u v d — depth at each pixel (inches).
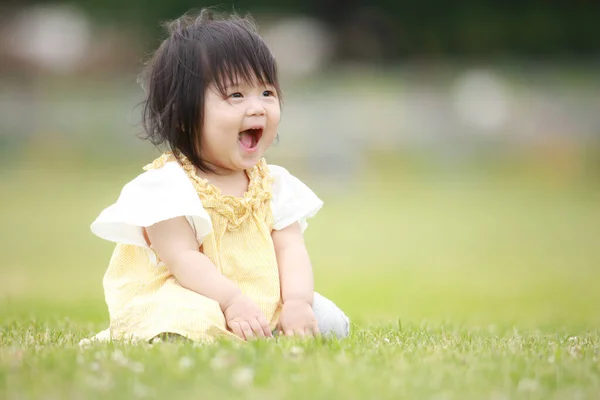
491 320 524.1
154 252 296.8
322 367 235.9
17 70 2576.3
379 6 2802.7
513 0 2778.1
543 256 1019.3
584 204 1461.6
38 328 353.1
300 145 1838.1
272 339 275.4
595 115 1935.3
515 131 1932.8
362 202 1514.5
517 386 229.9
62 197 1467.8
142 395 211.9
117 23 2743.6
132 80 2507.4
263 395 210.7
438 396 216.5
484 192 1615.4
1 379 227.5
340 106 1987.0
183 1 2719.0
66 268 907.4
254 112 299.9
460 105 1987.0
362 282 838.5
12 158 1863.9
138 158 1882.4
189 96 300.5
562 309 688.4
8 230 1167.0
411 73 2647.6
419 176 1793.8
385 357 254.1
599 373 245.8
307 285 302.7
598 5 2751.0
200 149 305.6
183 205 289.7
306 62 2559.1
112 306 298.8
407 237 1162.0
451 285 828.6
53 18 2721.5
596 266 952.9
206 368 233.5
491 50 2785.4
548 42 2763.3
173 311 280.4
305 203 320.5
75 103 2025.1
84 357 250.1
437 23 2797.7
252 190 308.7
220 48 300.5
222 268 297.9
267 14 2763.3
